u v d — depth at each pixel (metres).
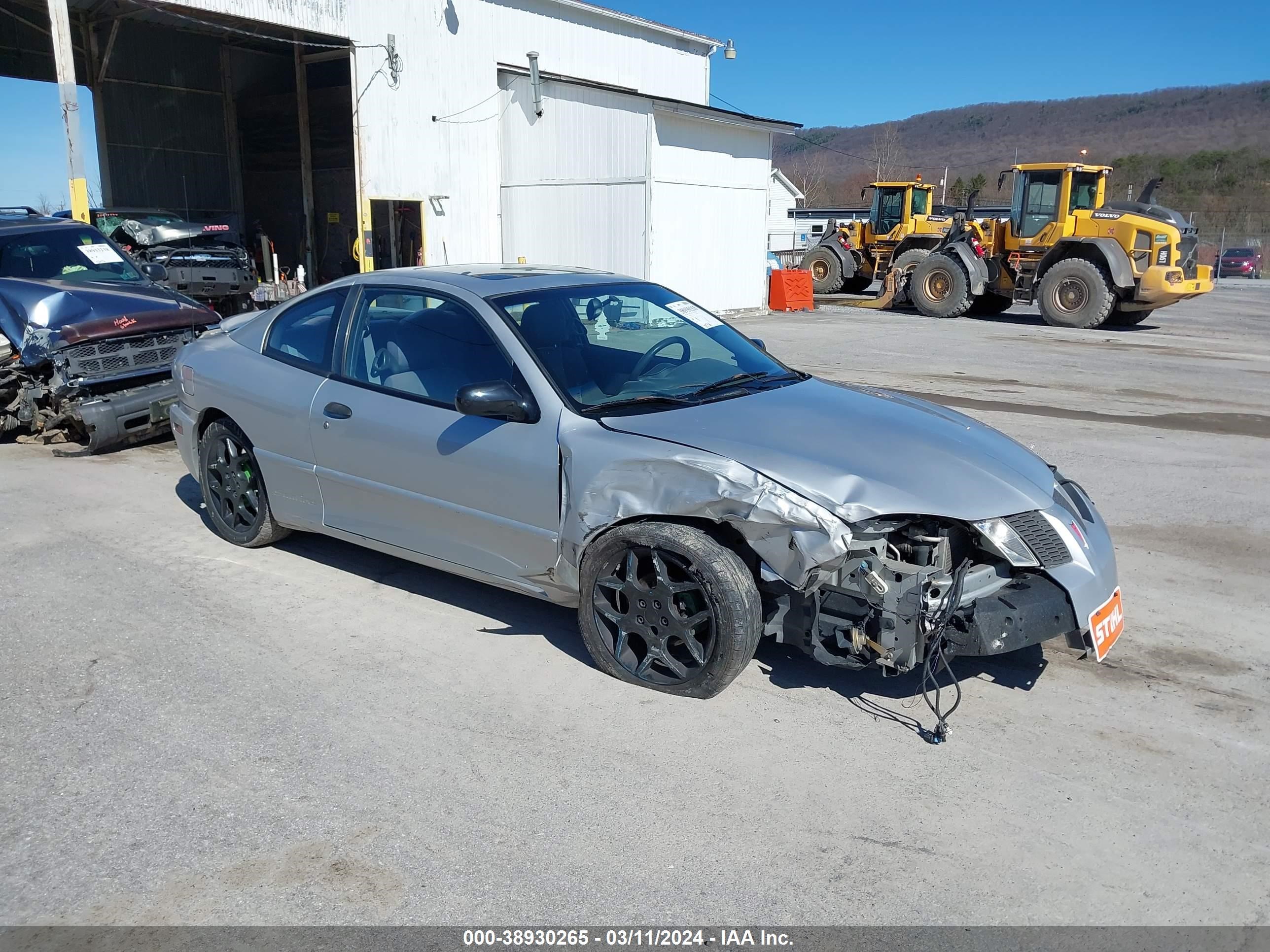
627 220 18.92
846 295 28.09
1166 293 17.94
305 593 4.78
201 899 2.66
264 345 5.11
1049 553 3.56
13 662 4.01
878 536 3.43
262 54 23.61
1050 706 3.79
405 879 2.75
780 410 4.04
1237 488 6.96
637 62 24.34
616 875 2.78
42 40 20.86
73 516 5.95
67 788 3.15
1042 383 11.70
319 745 3.42
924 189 25.80
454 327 4.32
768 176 21.91
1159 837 2.98
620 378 4.21
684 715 3.65
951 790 3.21
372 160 18.23
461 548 4.25
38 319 7.41
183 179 23.16
